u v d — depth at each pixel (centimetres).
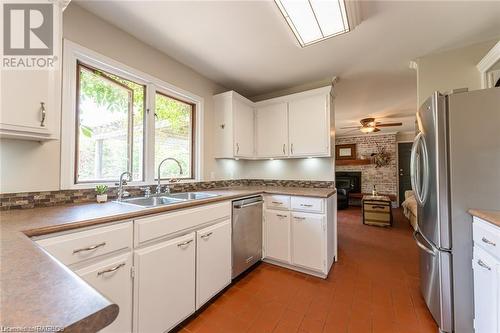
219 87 299
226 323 154
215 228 184
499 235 104
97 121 178
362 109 430
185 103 259
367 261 260
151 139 212
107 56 174
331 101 271
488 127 129
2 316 34
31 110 113
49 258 60
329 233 236
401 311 166
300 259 231
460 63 210
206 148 276
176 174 246
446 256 138
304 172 301
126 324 120
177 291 147
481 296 119
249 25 178
